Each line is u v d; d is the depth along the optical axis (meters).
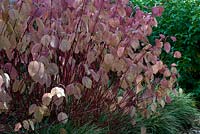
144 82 3.95
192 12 5.77
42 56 2.88
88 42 3.25
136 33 3.41
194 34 5.62
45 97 2.84
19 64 3.17
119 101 3.54
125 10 3.58
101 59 3.40
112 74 3.60
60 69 3.27
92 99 3.54
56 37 3.00
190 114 4.62
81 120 3.54
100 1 3.30
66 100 3.36
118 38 3.28
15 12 2.70
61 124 3.37
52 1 3.15
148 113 3.72
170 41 5.82
